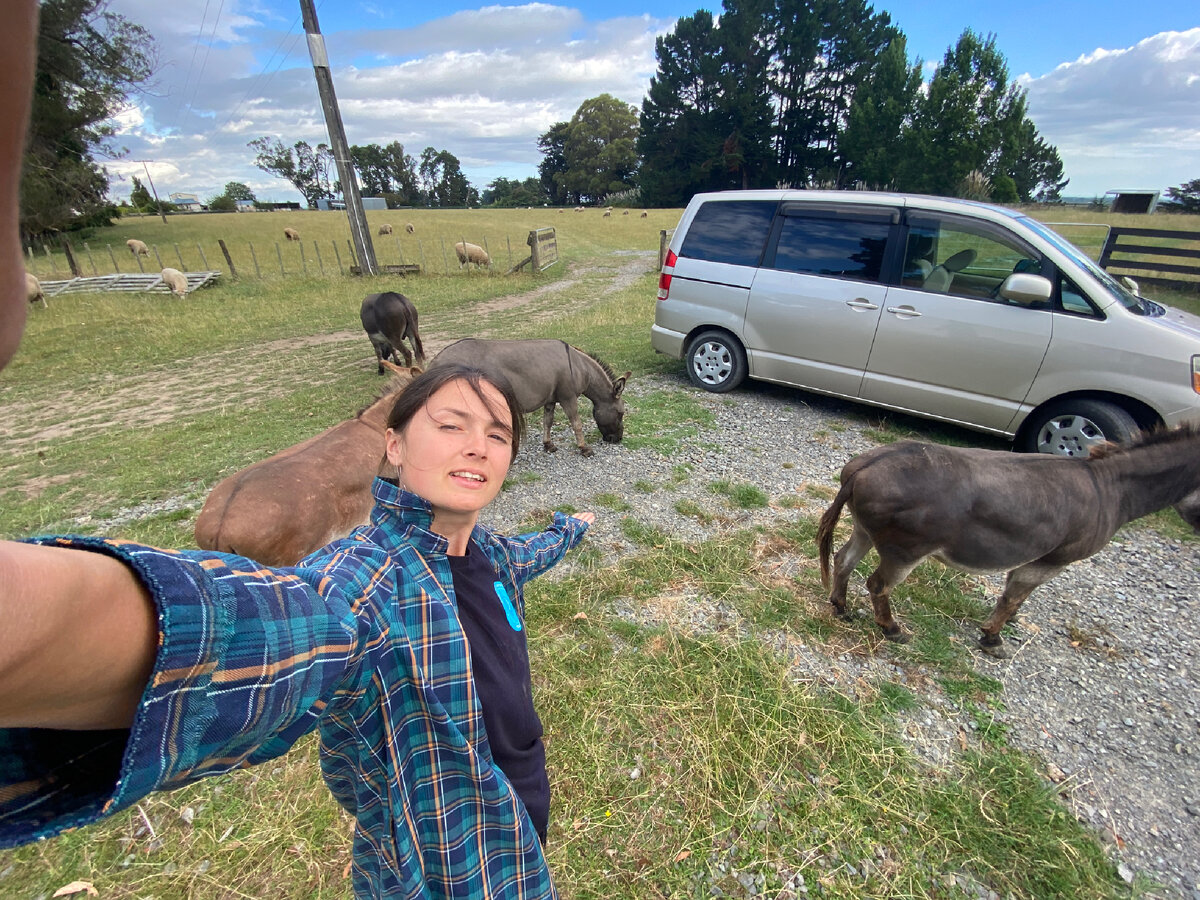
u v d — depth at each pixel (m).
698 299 6.96
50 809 0.65
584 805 2.42
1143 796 2.48
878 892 2.14
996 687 3.00
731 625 3.38
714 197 6.83
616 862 2.24
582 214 54.59
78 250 29.17
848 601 3.60
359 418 3.73
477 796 1.17
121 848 2.33
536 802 1.44
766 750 2.62
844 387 6.17
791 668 3.09
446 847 1.14
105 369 9.59
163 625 0.63
